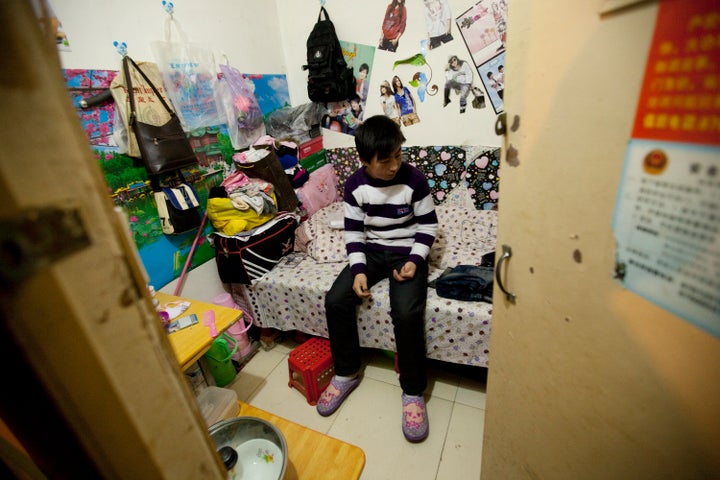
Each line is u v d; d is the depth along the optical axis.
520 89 0.47
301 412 1.51
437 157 2.24
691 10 0.23
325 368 1.55
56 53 0.18
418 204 1.43
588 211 0.37
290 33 2.34
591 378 0.42
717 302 0.25
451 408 1.46
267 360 1.86
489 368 0.75
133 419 0.24
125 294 0.23
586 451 0.46
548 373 0.51
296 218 2.02
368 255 1.56
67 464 0.25
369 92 2.29
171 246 1.63
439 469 1.22
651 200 0.29
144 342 0.24
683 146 0.26
